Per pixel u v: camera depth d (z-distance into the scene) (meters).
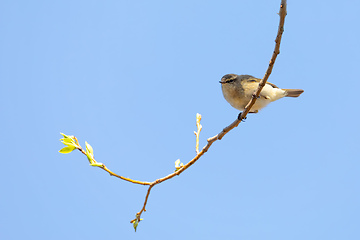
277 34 8.56
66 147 9.02
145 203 9.64
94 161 9.17
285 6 7.94
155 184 9.61
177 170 10.23
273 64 9.45
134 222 9.57
